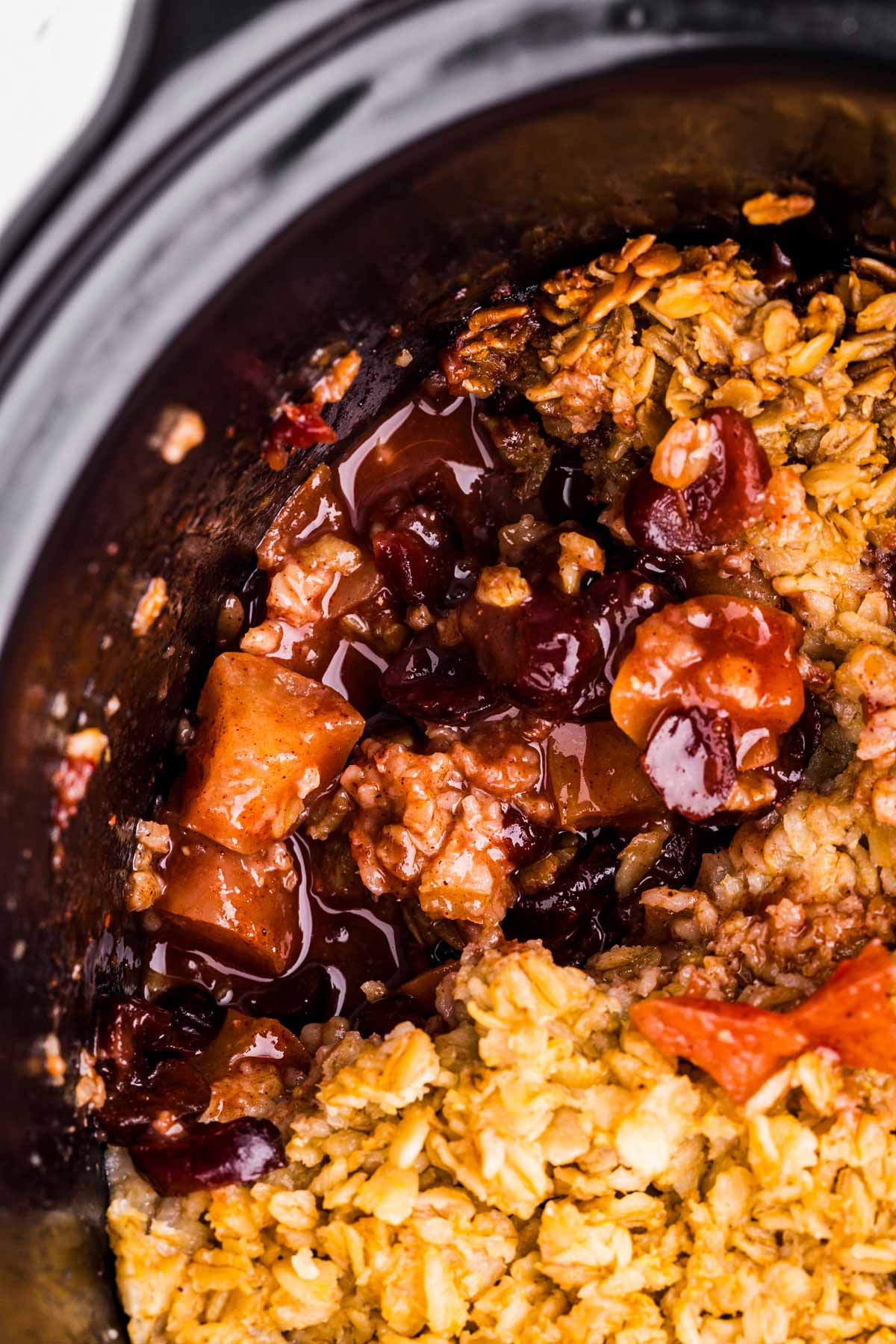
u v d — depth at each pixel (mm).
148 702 367
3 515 319
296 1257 354
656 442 378
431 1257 354
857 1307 349
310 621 385
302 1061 380
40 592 323
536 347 378
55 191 314
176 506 349
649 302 369
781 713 367
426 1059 359
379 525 384
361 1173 360
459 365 377
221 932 381
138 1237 357
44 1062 343
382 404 382
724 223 360
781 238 361
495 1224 358
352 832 383
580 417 378
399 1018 378
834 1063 354
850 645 377
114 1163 364
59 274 316
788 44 320
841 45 320
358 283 347
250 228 320
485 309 374
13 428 318
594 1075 359
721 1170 358
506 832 383
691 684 366
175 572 360
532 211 351
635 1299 353
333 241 333
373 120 319
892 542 376
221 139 316
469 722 384
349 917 389
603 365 373
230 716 376
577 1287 355
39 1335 333
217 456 351
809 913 368
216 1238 361
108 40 313
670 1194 362
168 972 387
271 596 383
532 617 370
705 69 322
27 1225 336
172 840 380
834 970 360
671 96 326
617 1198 357
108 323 318
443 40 317
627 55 320
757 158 342
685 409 372
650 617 370
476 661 382
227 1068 377
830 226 356
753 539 373
